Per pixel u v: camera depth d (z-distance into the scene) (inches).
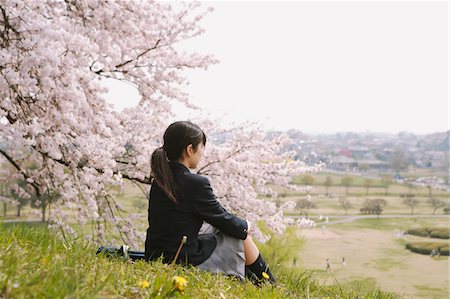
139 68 287.0
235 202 295.3
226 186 296.7
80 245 115.6
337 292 157.5
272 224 297.4
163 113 297.4
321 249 2635.3
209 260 123.0
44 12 204.7
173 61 299.3
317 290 153.6
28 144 199.0
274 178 300.8
